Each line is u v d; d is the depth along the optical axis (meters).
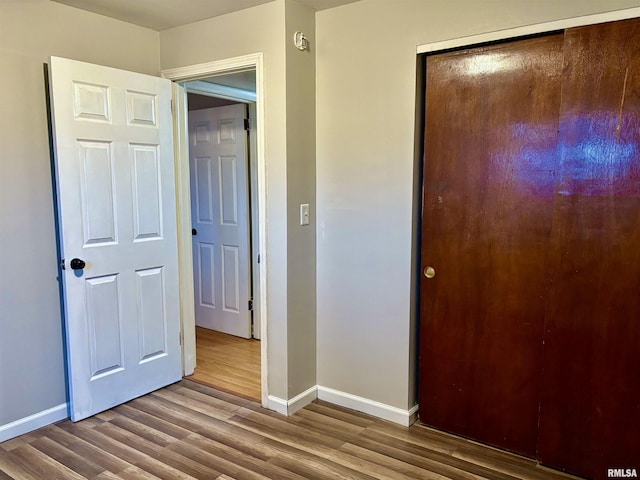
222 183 4.06
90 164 2.57
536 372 2.22
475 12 2.18
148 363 2.96
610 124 1.92
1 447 2.38
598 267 2.00
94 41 2.70
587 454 2.11
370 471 2.18
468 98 2.26
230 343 3.98
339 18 2.59
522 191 2.17
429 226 2.44
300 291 2.74
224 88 3.47
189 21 2.83
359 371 2.74
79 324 2.59
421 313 2.53
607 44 1.89
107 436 2.48
